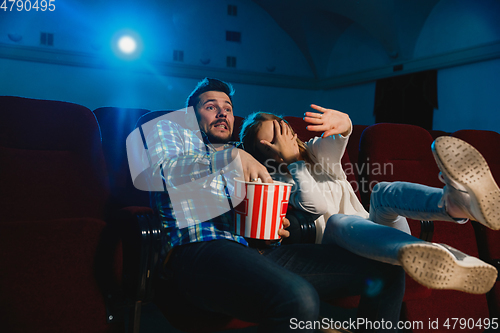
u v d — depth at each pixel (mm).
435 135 2590
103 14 8906
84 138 1189
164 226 989
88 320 976
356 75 9883
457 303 1596
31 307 932
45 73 8438
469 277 780
